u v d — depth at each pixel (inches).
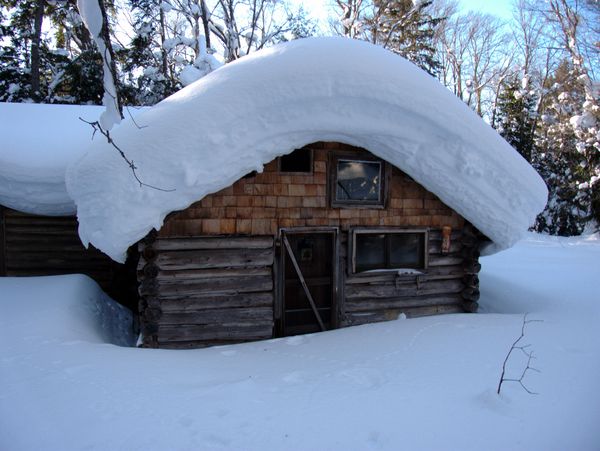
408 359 159.9
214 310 215.6
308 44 195.5
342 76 187.0
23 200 269.4
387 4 812.0
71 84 655.1
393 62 199.6
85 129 314.2
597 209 797.9
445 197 229.6
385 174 236.4
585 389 134.7
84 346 164.6
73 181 181.5
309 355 169.6
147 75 690.2
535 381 139.8
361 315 241.0
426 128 200.7
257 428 107.1
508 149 212.1
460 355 163.6
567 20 854.5
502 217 224.1
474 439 105.1
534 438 106.3
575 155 844.0
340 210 230.8
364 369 149.9
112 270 311.3
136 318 283.4
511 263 441.1
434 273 250.7
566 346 175.8
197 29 693.9
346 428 108.3
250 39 759.7
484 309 284.2
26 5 621.6
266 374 145.9
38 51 638.5
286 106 185.0
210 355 172.6
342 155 228.1
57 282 245.0
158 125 179.5
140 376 137.3
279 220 221.0
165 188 178.9
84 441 99.7
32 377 133.6
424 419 113.7
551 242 719.1
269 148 192.9
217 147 181.3
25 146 279.3
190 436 102.3
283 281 225.3
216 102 181.3
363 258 243.0
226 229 213.6
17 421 108.2
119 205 174.2
